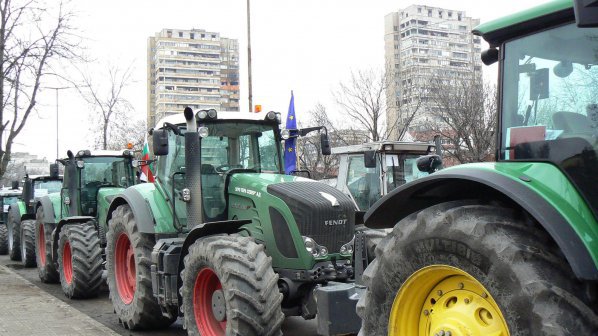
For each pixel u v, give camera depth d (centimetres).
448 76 2347
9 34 1431
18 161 8144
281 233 589
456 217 304
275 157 707
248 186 628
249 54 2011
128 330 745
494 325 292
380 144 1151
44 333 681
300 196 589
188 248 602
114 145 3272
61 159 1171
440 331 314
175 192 695
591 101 295
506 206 313
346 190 1230
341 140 2498
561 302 259
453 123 2064
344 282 587
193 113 626
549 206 277
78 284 923
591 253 262
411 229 330
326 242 586
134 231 722
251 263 523
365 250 536
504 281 277
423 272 324
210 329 567
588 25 257
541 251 275
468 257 295
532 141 314
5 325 721
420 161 488
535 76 320
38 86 1497
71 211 1065
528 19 317
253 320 508
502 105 334
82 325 724
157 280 651
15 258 1577
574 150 292
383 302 347
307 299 579
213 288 578
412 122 2795
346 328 485
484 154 1905
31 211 1480
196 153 627
